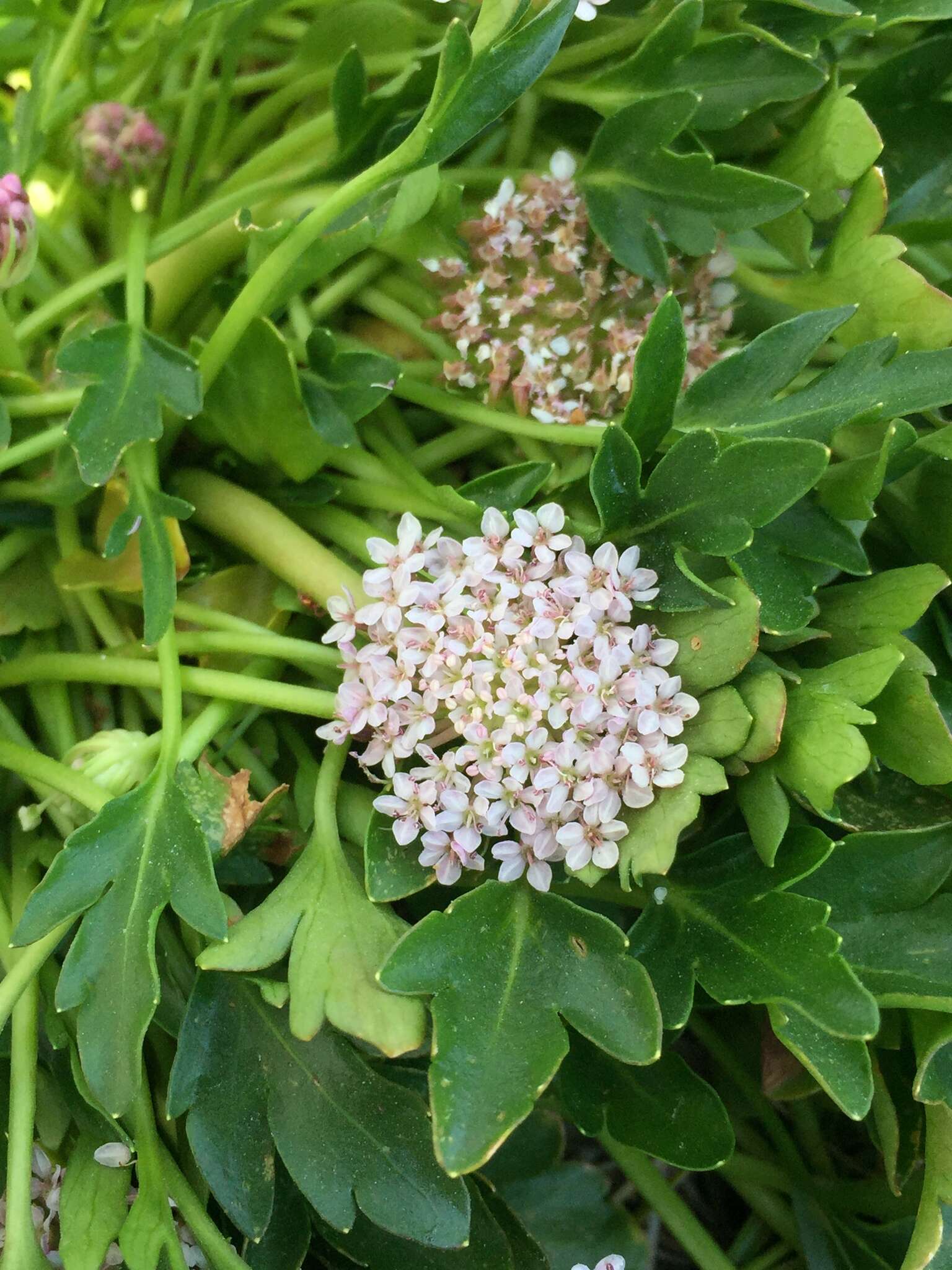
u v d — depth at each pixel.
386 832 0.09
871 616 0.10
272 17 0.12
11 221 0.09
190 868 0.09
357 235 0.10
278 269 0.10
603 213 0.11
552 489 0.10
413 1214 0.09
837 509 0.10
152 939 0.09
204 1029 0.09
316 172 0.11
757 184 0.10
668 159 0.10
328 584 0.10
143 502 0.10
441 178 0.11
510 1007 0.09
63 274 0.12
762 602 0.09
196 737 0.10
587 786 0.09
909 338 0.10
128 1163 0.10
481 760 0.09
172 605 0.09
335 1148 0.09
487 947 0.09
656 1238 0.13
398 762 0.10
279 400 0.10
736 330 0.12
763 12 0.11
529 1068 0.09
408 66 0.11
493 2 0.09
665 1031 0.11
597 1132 0.10
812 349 0.10
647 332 0.09
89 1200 0.09
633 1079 0.10
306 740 0.11
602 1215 0.12
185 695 0.11
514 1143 0.12
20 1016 0.09
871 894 0.10
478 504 0.10
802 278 0.11
